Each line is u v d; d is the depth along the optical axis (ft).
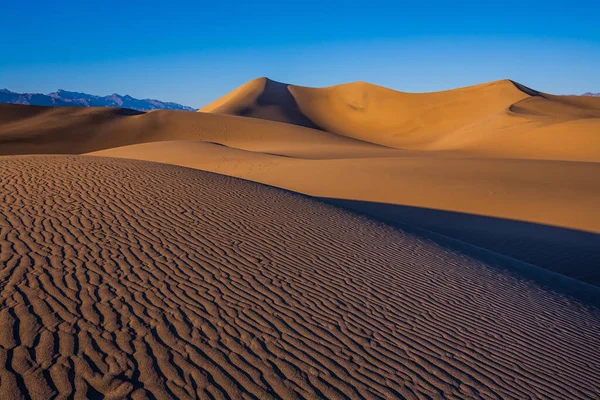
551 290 28.96
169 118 236.22
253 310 18.38
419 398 14.47
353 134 318.65
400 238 34.14
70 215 26.13
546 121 193.98
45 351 13.60
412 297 22.61
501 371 16.90
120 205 29.43
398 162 89.56
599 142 153.07
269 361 15.10
